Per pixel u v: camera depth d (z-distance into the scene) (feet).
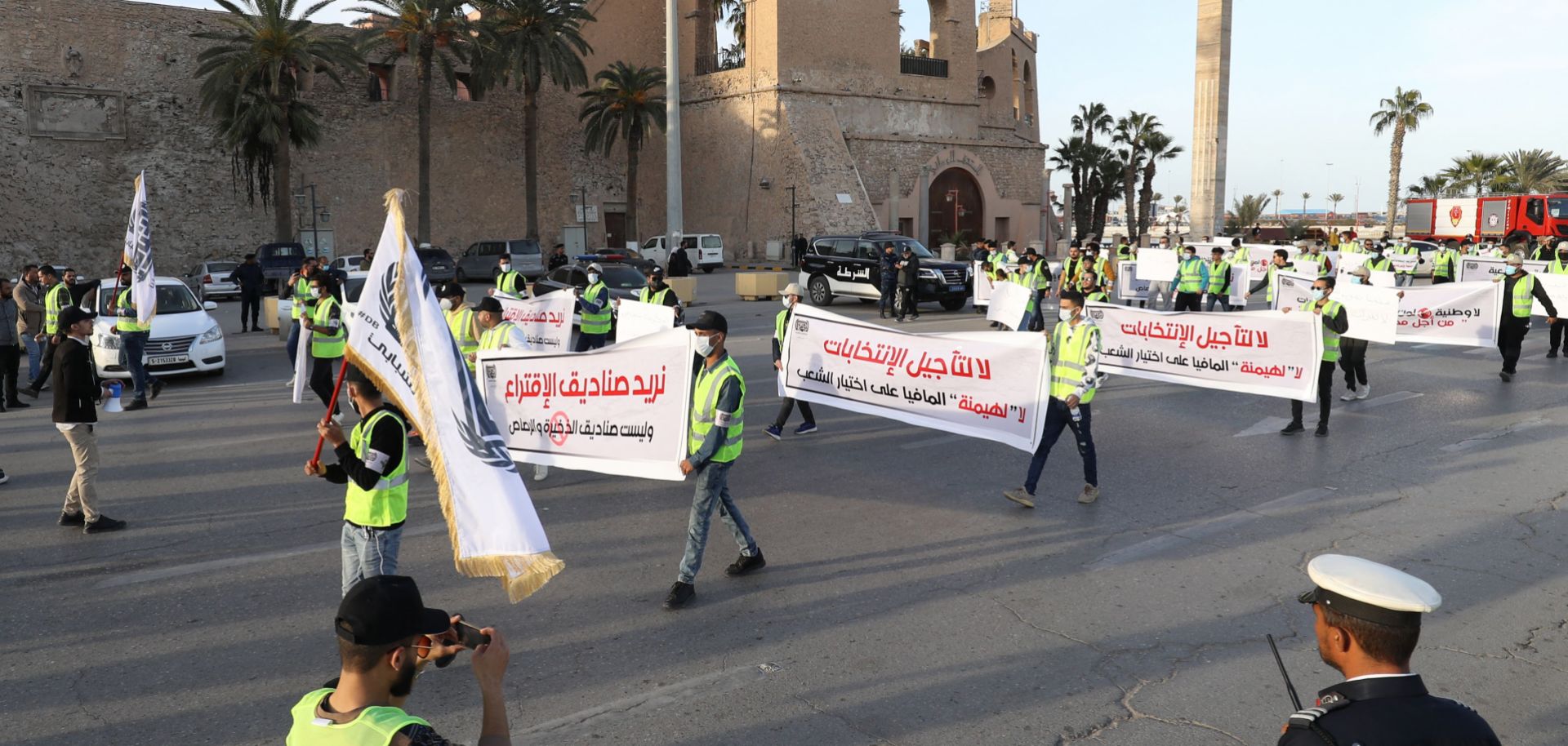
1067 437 38.24
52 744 15.47
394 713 7.34
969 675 17.85
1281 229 198.18
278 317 73.56
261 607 21.16
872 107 167.22
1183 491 30.35
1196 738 15.58
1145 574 23.04
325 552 24.84
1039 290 68.28
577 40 148.97
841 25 163.22
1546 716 16.24
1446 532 25.96
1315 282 37.68
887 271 80.07
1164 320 41.06
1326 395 37.86
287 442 37.81
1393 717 7.06
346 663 7.54
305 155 150.41
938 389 30.99
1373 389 48.06
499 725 7.94
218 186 144.56
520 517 12.86
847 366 33.42
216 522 27.37
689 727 16.01
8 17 127.75
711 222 173.27
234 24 127.75
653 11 183.52
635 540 25.62
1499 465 32.83
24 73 129.08
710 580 22.77
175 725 16.10
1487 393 46.65
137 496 30.12
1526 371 53.47
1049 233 195.52
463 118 165.78
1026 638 19.44
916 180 168.76
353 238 155.74
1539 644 19.03
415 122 161.27
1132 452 35.55
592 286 51.08
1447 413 41.91
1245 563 23.73
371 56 156.25
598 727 16.02
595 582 22.67
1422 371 53.67
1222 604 21.15
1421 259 119.65
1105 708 16.61
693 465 21.04
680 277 104.63
